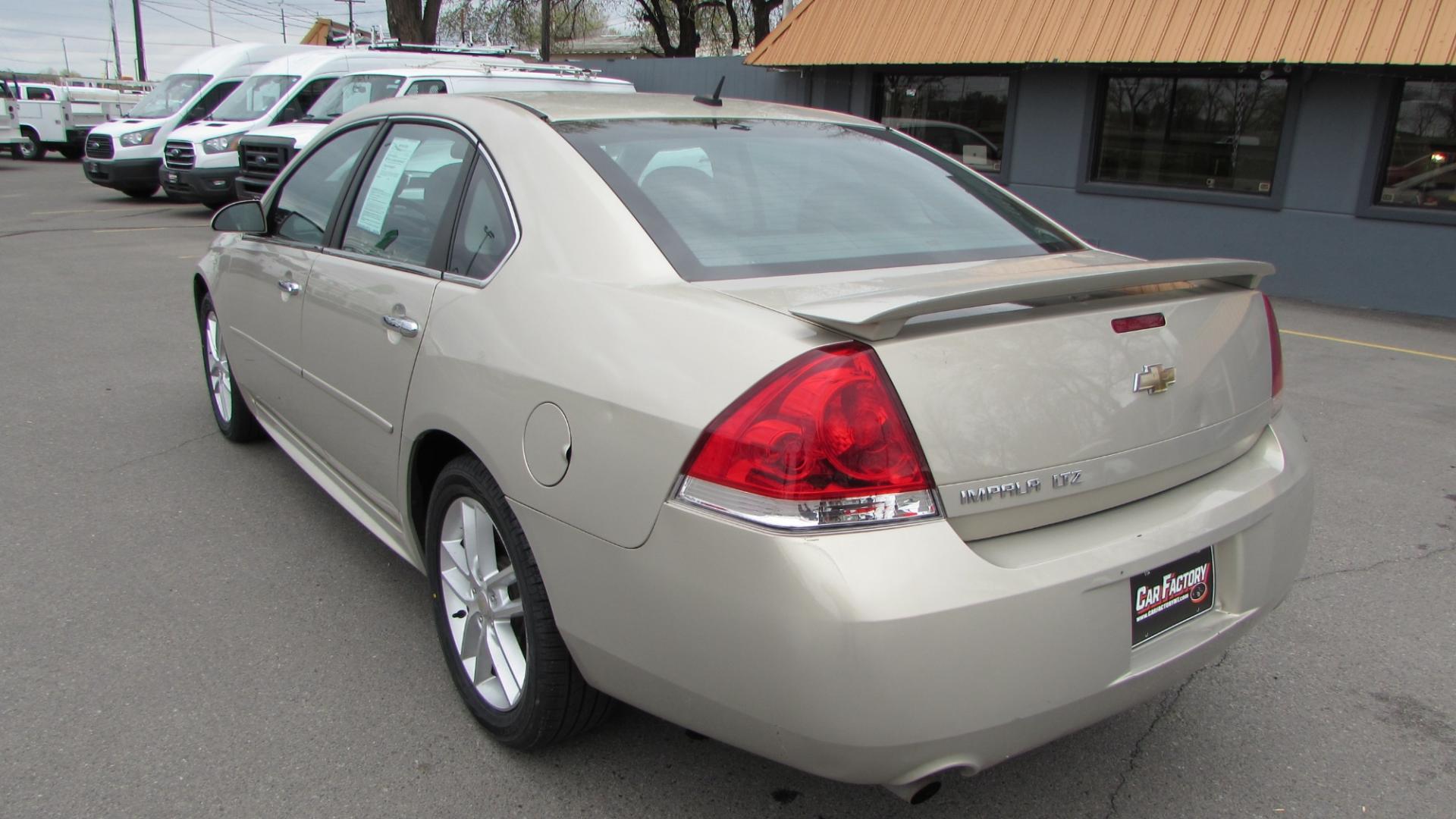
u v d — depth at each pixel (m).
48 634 3.23
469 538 2.71
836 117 3.45
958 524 1.96
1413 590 3.77
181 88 17.31
